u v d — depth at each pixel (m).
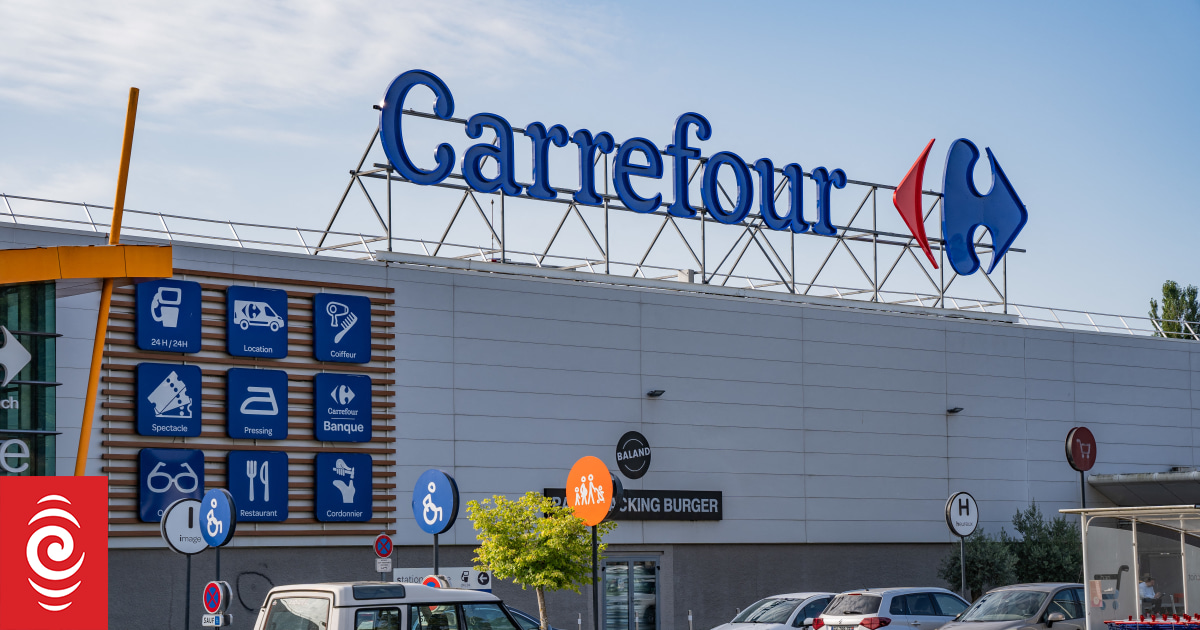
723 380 37.06
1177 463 45.47
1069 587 21.39
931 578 39.97
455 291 33.25
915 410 40.41
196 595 28.81
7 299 23.95
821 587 37.91
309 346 31.00
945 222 44.41
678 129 39.91
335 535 30.61
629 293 35.91
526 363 34.00
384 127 34.31
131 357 28.67
